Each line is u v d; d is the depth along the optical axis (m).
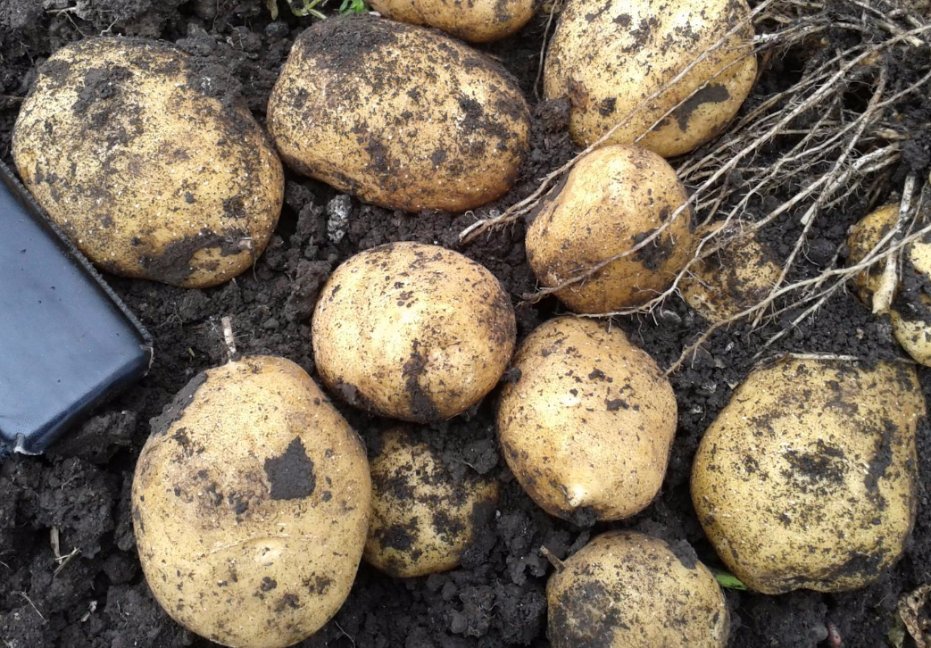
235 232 0.33
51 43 0.38
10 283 0.31
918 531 0.35
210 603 0.27
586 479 0.30
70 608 0.32
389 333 0.30
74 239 0.33
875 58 0.35
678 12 0.33
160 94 0.33
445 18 0.36
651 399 0.31
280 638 0.28
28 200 0.32
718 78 0.34
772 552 0.32
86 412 0.31
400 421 0.34
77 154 0.32
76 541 0.31
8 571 0.31
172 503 0.27
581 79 0.35
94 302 0.32
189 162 0.32
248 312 0.35
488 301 0.31
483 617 0.33
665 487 0.36
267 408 0.28
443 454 0.33
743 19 0.33
